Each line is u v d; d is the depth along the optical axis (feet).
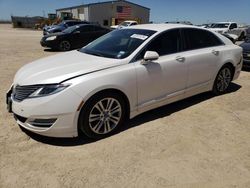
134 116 13.78
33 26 174.91
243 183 9.83
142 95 13.65
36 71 12.66
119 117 13.12
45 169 10.39
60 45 44.80
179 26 15.98
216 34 18.35
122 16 177.37
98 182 9.75
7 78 22.97
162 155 11.43
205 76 17.04
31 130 11.83
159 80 14.15
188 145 12.25
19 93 12.05
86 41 47.67
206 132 13.53
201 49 16.71
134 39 14.49
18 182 9.68
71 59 13.92
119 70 12.62
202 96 18.83
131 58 13.28
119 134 13.11
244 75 26.13
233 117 15.40
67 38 45.14
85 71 12.02
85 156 11.26
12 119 14.47
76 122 11.69
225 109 16.56
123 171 10.36
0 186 9.45
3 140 12.30
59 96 11.23
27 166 10.55
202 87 17.15
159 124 14.28
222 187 9.60
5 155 11.19
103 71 12.30
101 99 12.17
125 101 13.24
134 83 13.05
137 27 16.15
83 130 12.05
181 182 9.81
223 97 18.74
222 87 18.90
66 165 10.65
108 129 12.83
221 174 10.30
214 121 14.83
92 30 48.47
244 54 27.89
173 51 15.11
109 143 12.29
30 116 11.44
